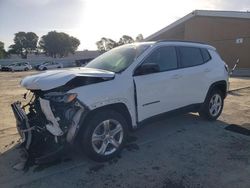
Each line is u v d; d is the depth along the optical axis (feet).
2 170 14.40
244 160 15.10
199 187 12.57
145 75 16.57
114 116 15.01
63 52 307.78
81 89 13.91
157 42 18.08
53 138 14.24
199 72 20.04
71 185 12.94
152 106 17.01
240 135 18.95
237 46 75.31
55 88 13.70
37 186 12.91
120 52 18.12
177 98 18.61
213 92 21.71
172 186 12.69
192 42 20.90
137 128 16.49
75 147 14.92
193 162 14.96
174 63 18.75
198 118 22.91
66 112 13.71
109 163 14.96
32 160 14.56
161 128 20.48
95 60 19.06
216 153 16.05
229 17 75.61
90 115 14.39
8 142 18.26
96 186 12.82
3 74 110.52
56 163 14.98
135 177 13.51
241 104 28.73
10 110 28.45
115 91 14.89
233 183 12.83
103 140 14.85
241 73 67.56
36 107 15.03
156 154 16.01
